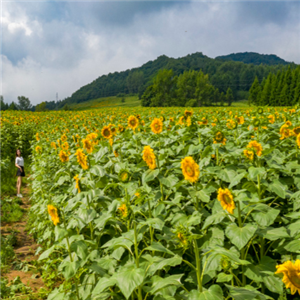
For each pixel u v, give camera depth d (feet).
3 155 47.34
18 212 27.71
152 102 383.65
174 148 19.89
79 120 65.16
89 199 14.24
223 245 11.19
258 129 19.71
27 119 85.10
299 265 7.21
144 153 13.97
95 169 15.01
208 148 16.39
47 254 10.92
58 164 26.91
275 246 11.27
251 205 11.62
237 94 552.82
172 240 11.25
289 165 14.92
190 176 11.62
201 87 383.04
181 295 9.44
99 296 10.30
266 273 10.09
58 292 11.62
